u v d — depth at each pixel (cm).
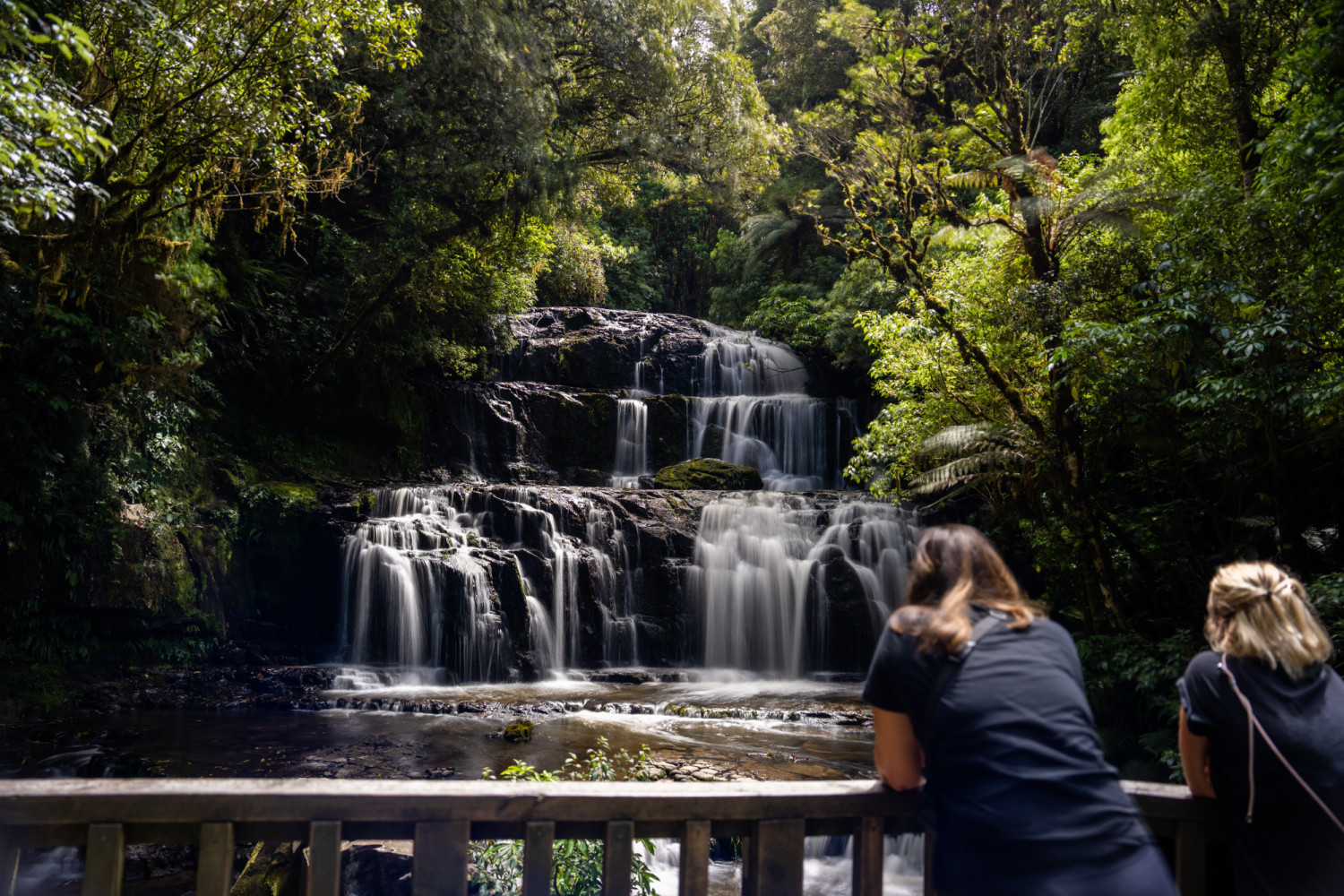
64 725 983
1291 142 643
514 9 1436
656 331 2327
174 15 761
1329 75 627
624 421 2072
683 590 1521
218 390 1530
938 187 995
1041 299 892
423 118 1349
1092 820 153
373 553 1396
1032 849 151
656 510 1591
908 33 1018
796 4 2650
